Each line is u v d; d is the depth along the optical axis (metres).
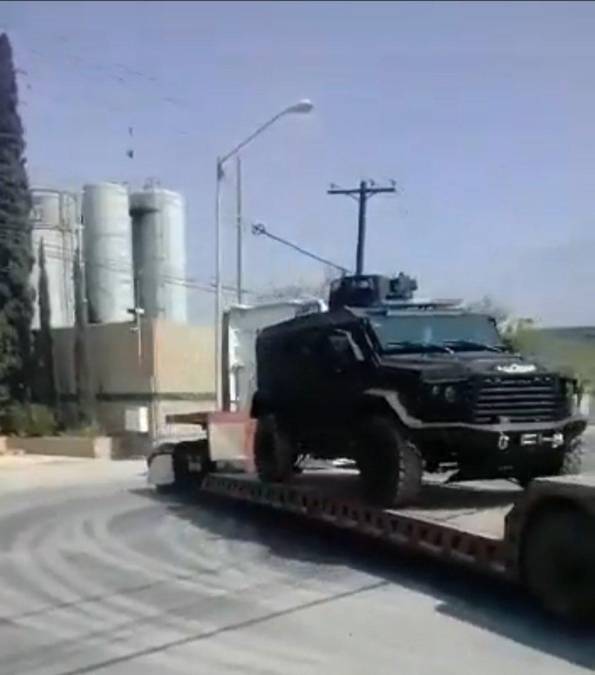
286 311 20.67
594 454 10.16
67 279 36.31
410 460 9.35
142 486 17.03
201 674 6.12
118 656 6.55
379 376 9.97
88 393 30.94
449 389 9.22
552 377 9.44
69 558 10.07
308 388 11.25
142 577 9.05
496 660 6.26
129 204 38.72
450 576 8.84
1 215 31.22
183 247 40.38
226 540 10.98
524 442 9.09
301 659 6.38
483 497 10.05
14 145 31.61
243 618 7.48
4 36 31.55
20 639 7.03
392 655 6.42
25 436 29.50
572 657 6.30
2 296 30.80
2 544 11.03
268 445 12.23
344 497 10.25
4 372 30.36
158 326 30.27
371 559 9.73
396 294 11.80
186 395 31.16
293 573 9.10
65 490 16.81
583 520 6.82
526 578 7.30
